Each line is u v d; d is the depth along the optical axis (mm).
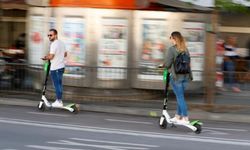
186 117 16172
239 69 26750
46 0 22656
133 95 21188
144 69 21125
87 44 21500
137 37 22016
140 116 19312
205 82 19641
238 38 30609
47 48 22797
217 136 15562
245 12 23875
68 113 19172
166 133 15750
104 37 21500
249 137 15539
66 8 21672
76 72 21109
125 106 20234
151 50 21984
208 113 19312
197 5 22531
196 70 20562
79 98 20844
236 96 19391
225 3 22547
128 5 21578
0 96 21500
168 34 22109
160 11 22016
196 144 14195
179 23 22312
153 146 13703
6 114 18406
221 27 30484
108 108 19922
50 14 22297
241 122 18719
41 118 17781
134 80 21156
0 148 12969
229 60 26656
